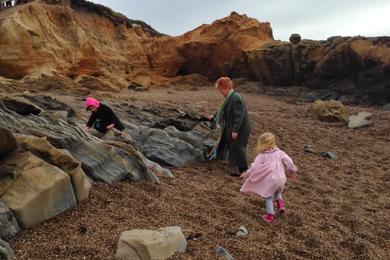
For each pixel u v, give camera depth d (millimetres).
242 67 34312
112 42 34969
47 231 3918
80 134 6105
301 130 13859
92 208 4543
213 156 7582
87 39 29156
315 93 29062
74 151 5387
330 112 17625
